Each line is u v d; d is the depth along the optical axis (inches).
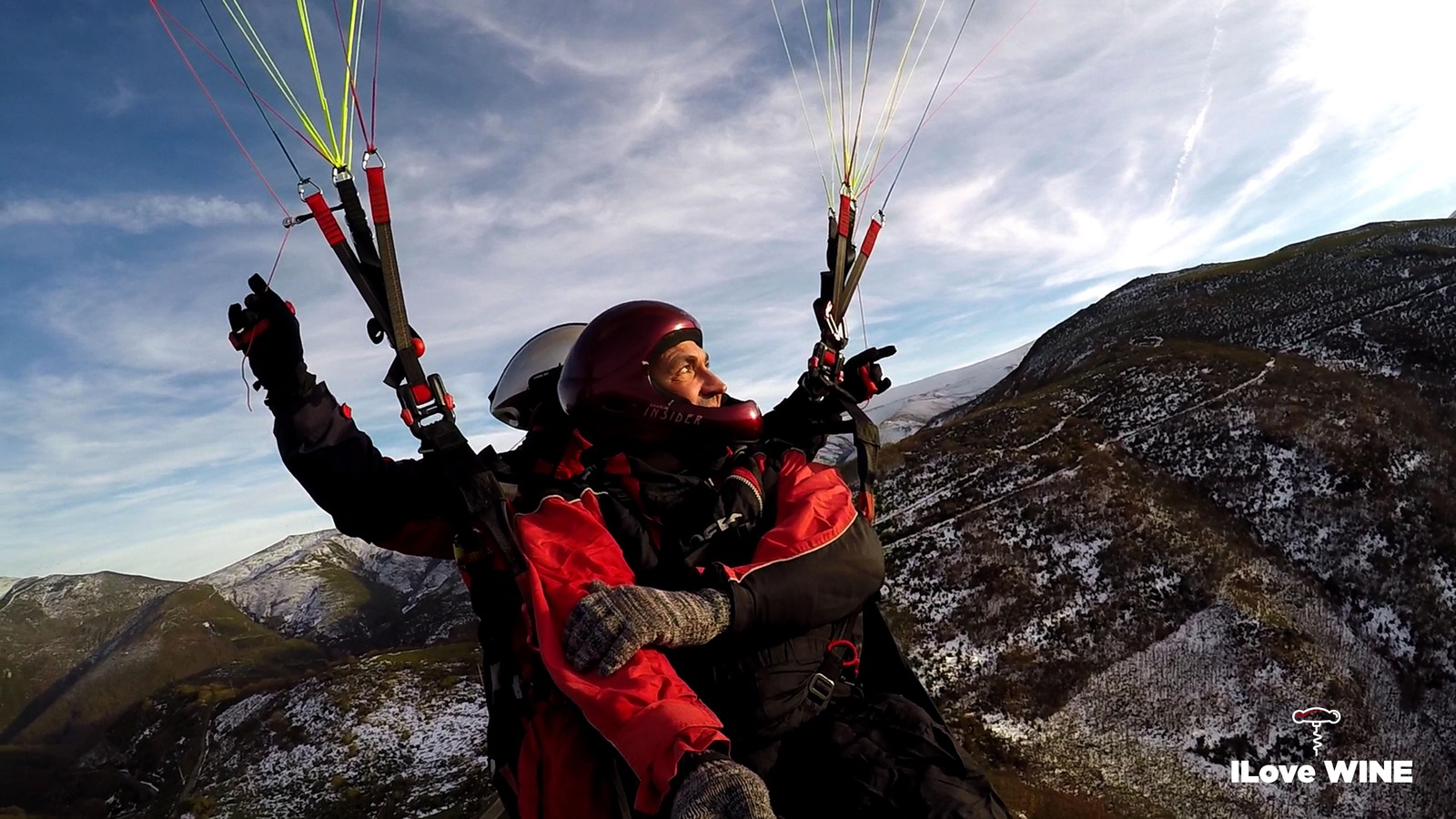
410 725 1909.4
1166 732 1472.7
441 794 1533.0
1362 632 1705.2
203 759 2209.6
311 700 2182.6
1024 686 1600.6
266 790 1835.6
